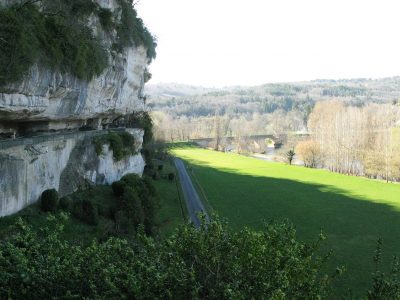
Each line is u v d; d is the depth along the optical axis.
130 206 43.31
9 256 16.55
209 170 122.19
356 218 69.44
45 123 42.78
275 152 186.62
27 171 34.41
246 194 87.12
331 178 113.62
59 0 40.53
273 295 13.23
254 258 15.26
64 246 17.52
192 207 68.12
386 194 91.31
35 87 33.03
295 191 92.75
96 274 15.43
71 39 38.38
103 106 55.12
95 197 45.69
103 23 50.84
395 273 17.42
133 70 66.88
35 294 15.11
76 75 40.34
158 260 15.84
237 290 14.09
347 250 52.12
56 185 40.72
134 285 13.86
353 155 129.50
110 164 54.75
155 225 47.16
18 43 29.11
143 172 81.81
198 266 15.75
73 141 46.22
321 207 77.12
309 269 16.45
